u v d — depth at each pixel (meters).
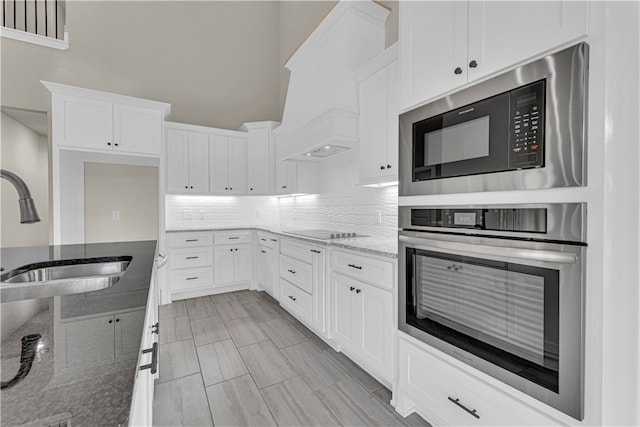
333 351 2.23
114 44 3.63
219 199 4.17
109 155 3.09
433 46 1.31
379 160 2.05
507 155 1.02
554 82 0.90
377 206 2.65
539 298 0.95
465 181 1.16
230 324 2.74
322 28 2.51
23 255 1.43
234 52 4.43
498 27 1.06
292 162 3.52
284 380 1.86
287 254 2.92
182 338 2.45
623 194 0.80
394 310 1.63
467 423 1.20
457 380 1.23
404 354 1.50
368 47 2.42
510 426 1.04
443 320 1.28
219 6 4.33
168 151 3.55
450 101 1.21
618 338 0.82
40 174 4.34
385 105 2.00
